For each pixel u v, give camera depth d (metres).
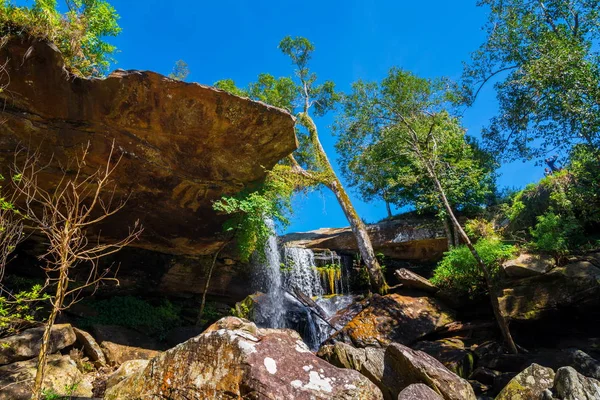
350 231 19.28
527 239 13.41
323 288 17.66
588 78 9.40
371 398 4.17
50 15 7.74
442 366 6.35
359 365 6.56
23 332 8.54
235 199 11.32
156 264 13.27
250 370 3.98
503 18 12.13
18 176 5.68
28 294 5.33
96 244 11.61
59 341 9.00
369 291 16.12
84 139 8.82
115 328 10.90
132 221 11.35
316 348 14.55
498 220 15.49
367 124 15.84
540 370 6.22
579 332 10.88
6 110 7.93
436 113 13.55
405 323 12.54
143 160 9.75
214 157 10.45
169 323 12.80
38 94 8.00
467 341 11.92
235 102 9.27
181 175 10.54
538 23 11.79
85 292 12.09
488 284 10.80
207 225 12.57
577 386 5.30
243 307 14.45
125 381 4.90
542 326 11.13
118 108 8.68
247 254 13.34
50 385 7.56
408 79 15.41
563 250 11.41
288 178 14.37
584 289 10.42
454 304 13.29
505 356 10.10
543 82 10.15
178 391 4.29
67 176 9.26
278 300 15.77
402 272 14.78
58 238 4.57
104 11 9.62
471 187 16.47
